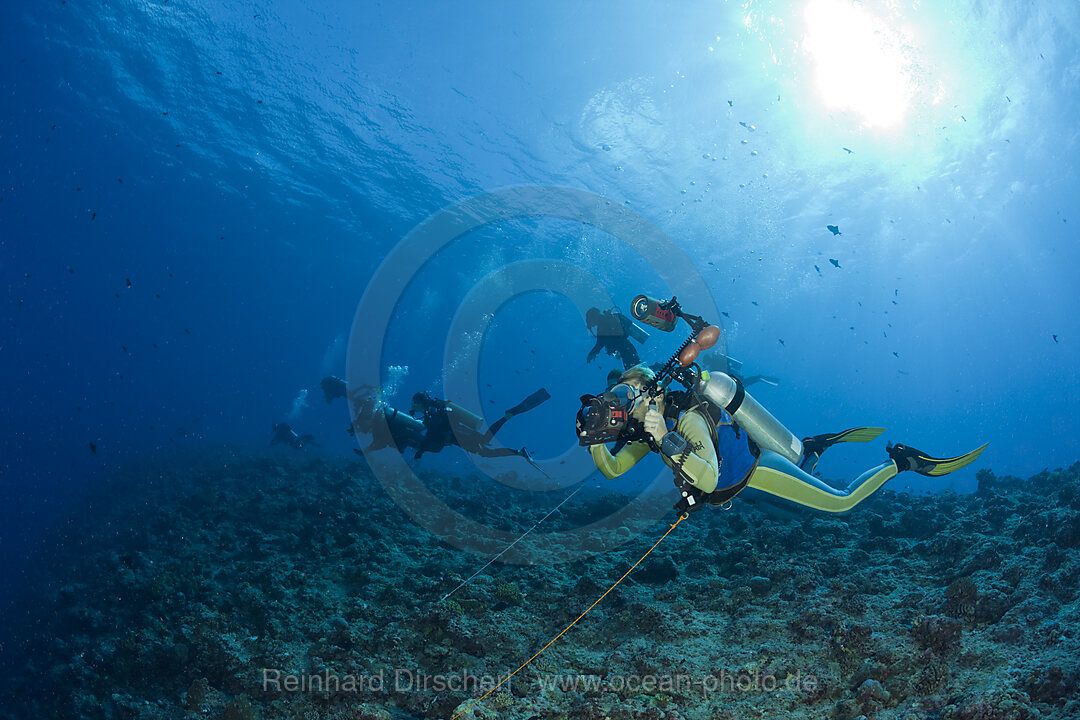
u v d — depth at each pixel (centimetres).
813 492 331
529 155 3138
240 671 471
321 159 3694
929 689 324
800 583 500
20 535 1209
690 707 356
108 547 914
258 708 422
